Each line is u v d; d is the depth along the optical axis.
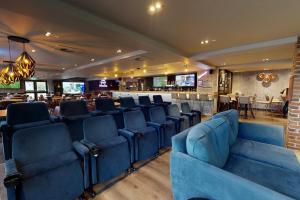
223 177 1.07
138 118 2.77
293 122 3.15
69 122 2.94
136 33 3.22
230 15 2.51
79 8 2.25
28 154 1.54
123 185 2.01
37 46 4.20
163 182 2.07
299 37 3.31
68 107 3.19
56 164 1.54
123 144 2.18
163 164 2.55
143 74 10.98
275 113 7.52
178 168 1.35
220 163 1.49
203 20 2.68
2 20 2.58
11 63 5.27
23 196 1.32
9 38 3.37
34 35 3.32
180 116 3.75
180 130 3.50
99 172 1.89
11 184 1.21
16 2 1.82
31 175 1.38
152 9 2.31
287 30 3.11
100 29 2.70
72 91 14.69
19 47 4.32
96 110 3.84
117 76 12.27
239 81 9.44
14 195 1.29
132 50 4.55
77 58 5.82
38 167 1.46
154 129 2.76
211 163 1.29
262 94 8.73
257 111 8.17
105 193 1.86
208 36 3.49
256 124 2.39
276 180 1.42
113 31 2.79
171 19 2.65
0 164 2.43
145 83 12.40
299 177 1.45
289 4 2.17
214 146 1.48
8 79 5.22
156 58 5.11
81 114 3.34
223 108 7.38
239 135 2.49
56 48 4.39
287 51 4.35
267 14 2.47
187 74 9.40
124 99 4.65
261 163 1.68
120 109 4.24
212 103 6.87
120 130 2.44
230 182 1.03
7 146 2.29
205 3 2.15
